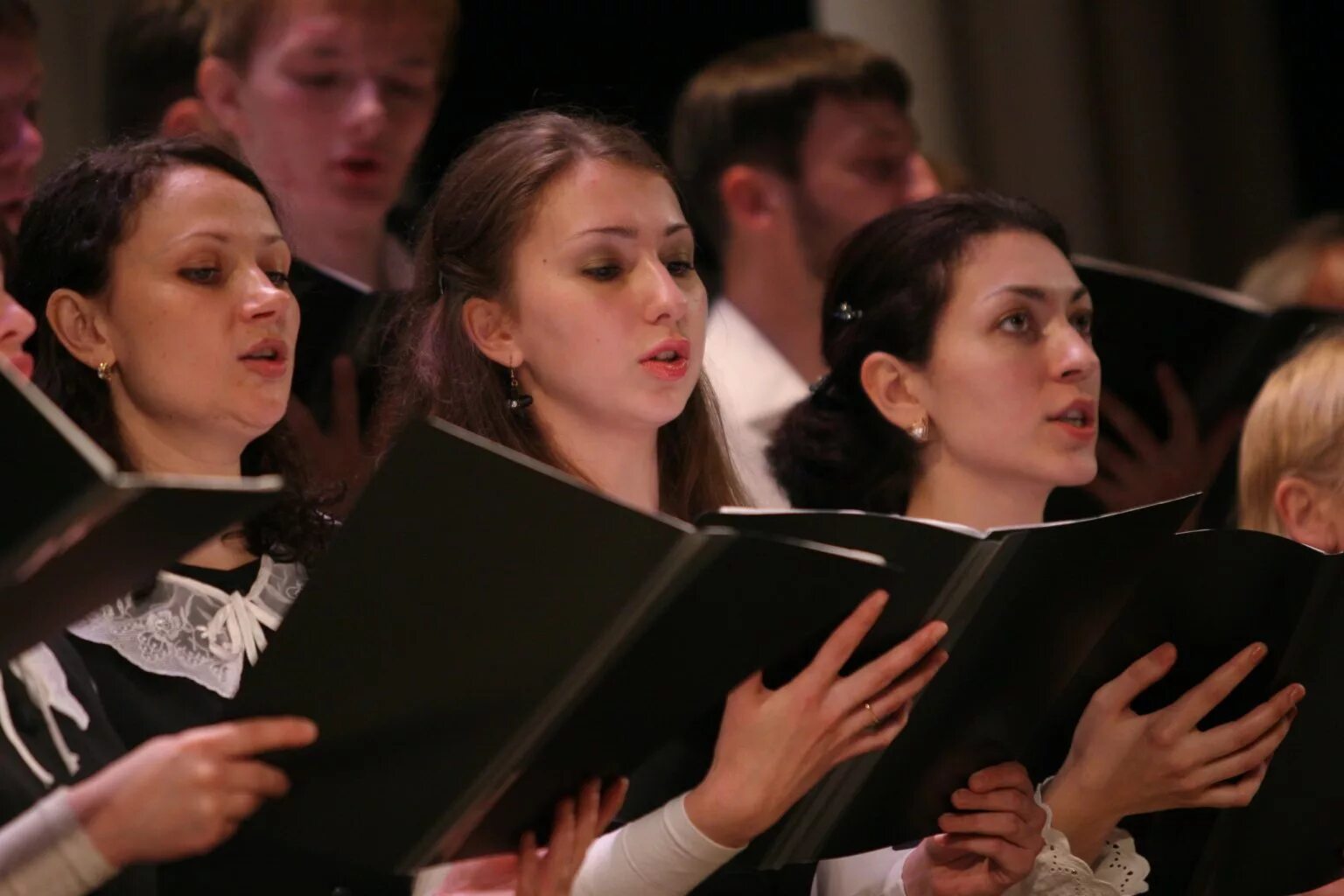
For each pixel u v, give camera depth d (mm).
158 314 7723
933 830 8109
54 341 7840
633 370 8523
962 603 7176
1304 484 10180
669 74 17438
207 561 7918
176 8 12070
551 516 5992
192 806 5879
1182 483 11539
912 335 9711
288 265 8195
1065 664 7914
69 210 7906
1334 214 16062
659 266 8648
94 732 7004
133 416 7863
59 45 13398
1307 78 20266
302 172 12141
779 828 7609
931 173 13633
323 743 6277
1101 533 7250
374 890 7359
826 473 9984
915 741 7629
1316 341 10438
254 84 12016
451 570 6051
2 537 5234
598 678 6418
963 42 17828
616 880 7227
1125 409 11531
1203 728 8430
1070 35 18312
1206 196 19750
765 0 17656
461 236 8875
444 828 6660
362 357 9852
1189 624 8086
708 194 13492
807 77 13125
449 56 12656
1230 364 11531
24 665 6867
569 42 16984
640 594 6195
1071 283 9773
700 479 9469
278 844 6551
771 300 13242
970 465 9656
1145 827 8922
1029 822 8062
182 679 7480
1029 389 9555
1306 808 8750
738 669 6828
